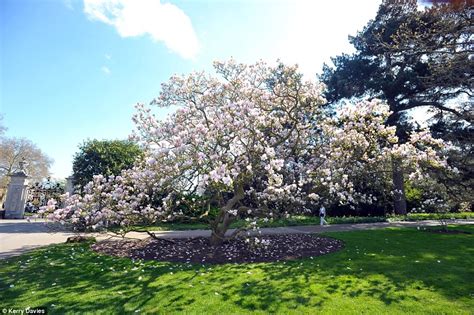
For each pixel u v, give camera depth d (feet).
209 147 23.72
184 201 28.12
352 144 28.58
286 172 30.01
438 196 54.60
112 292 15.34
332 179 27.40
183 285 16.39
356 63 62.85
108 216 24.36
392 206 70.54
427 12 42.42
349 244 30.07
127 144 58.29
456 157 50.75
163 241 29.32
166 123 26.76
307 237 33.83
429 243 30.89
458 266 21.11
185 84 30.40
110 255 24.14
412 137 29.19
